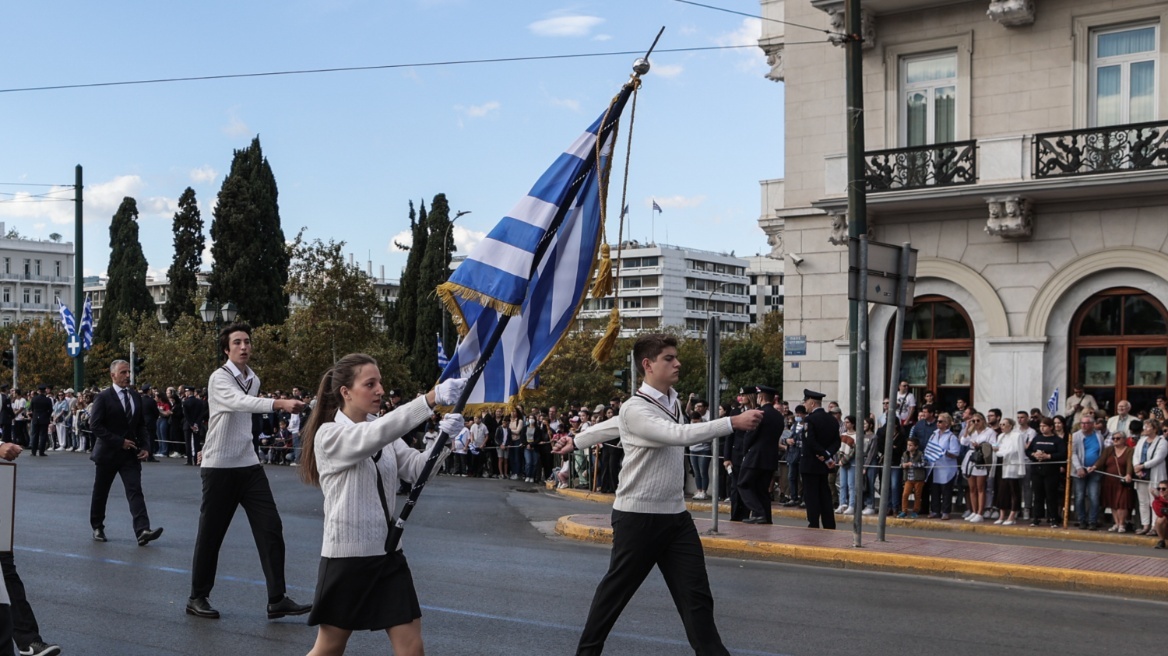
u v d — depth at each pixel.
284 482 21.67
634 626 8.30
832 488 19.83
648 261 155.50
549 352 6.86
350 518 5.06
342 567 5.04
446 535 14.07
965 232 22.34
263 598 9.02
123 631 7.79
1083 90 21.30
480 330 6.72
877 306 23.42
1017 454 16.89
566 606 8.96
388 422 4.91
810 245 24.34
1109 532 15.85
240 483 8.23
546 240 6.65
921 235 22.86
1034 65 21.73
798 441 19.28
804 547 12.55
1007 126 22.00
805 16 24.50
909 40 22.98
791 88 24.64
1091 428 16.41
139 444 12.19
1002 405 21.73
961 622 8.78
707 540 13.25
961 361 22.48
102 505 12.25
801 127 24.50
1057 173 20.83
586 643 6.35
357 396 5.23
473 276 6.54
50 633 7.71
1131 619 9.20
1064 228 21.28
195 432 27.33
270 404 7.95
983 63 22.27
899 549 12.45
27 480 20.73
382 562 5.09
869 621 8.73
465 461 27.00
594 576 10.55
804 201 24.39
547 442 25.06
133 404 12.14
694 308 159.50
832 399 23.88
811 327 24.27
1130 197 20.61
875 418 18.50
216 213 53.59
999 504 17.17
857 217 17.58
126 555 11.21
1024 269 21.67
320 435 5.09
